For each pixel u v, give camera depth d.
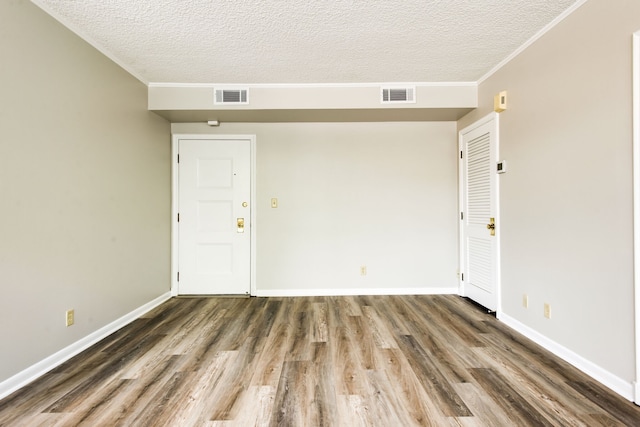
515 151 2.37
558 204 1.95
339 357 1.96
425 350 2.05
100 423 1.37
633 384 1.49
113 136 2.40
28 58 1.70
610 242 1.61
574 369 1.80
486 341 2.18
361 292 3.38
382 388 1.62
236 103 2.90
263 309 2.92
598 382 1.66
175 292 3.37
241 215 3.38
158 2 1.76
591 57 1.71
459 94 2.92
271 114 3.08
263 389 1.62
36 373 1.74
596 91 1.68
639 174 1.46
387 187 3.39
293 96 2.91
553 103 1.98
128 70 2.58
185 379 1.72
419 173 3.39
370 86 2.92
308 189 3.37
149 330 2.42
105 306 2.31
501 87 2.53
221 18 1.91
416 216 3.40
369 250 3.39
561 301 1.93
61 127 1.91
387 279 3.39
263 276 3.37
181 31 2.05
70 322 1.98
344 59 2.44
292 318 2.67
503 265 2.54
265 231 3.37
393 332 2.35
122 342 2.20
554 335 1.99
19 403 1.51
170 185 3.35
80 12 1.85
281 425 1.36
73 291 2.01
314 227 3.37
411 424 1.36
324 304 3.06
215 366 1.86
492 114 2.64
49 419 1.40
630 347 1.51
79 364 1.89
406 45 2.24
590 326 1.73
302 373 1.77
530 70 2.19
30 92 1.71
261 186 3.37
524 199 2.27
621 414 1.42
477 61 2.50
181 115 3.09
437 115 3.17
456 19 1.93
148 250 2.91
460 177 3.30
